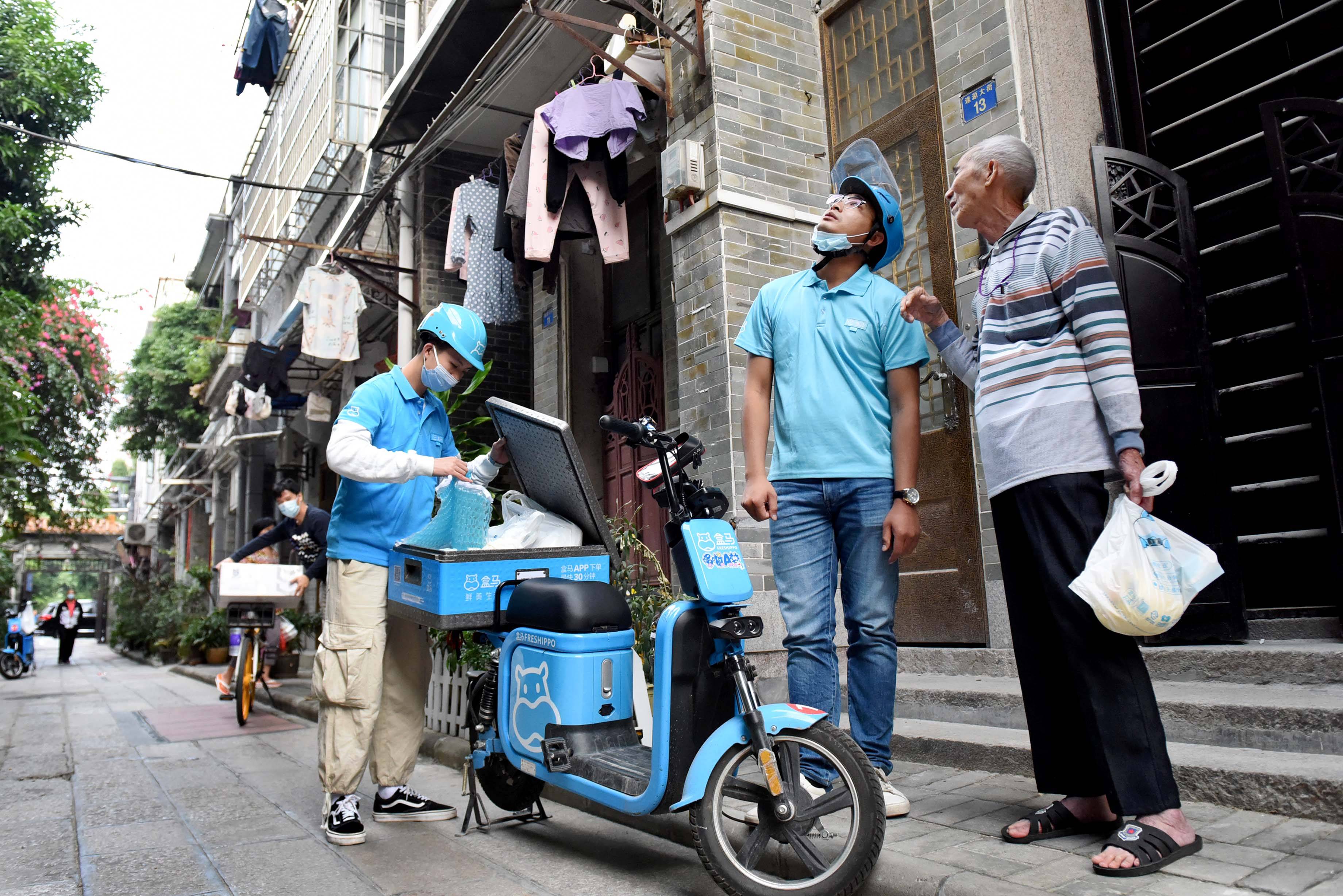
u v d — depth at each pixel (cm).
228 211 1891
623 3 523
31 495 801
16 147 1307
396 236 965
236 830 326
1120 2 456
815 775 253
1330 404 339
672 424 669
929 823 257
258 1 1073
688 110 547
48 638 4791
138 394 2333
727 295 506
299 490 1441
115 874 271
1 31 1337
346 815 305
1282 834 220
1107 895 190
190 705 832
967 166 253
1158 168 394
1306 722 259
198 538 2473
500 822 326
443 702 502
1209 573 200
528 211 554
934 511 442
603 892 247
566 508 326
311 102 1288
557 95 617
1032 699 243
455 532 304
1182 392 370
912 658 431
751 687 228
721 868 221
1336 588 339
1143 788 210
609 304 794
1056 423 226
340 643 312
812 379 271
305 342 866
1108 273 226
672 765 229
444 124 707
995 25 421
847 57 549
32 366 1273
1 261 1292
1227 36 435
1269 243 415
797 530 269
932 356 448
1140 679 216
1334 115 350
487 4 682
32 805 381
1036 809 265
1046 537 226
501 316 722
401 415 336
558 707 268
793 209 536
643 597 443
